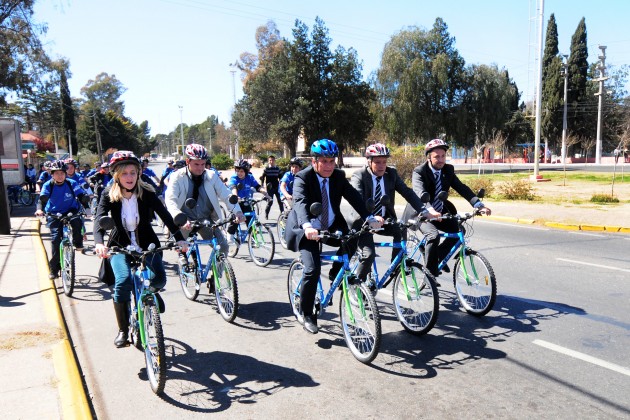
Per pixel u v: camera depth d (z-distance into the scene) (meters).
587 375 3.93
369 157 5.30
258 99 40.06
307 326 4.69
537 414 3.37
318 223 4.68
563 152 46.94
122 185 4.10
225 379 4.02
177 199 5.75
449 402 3.56
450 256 5.61
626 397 3.57
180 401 3.68
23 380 3.86
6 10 25.42
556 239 10.23
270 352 4.56
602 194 16.42
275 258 8.92
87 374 4.18
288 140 40.78
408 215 5.93
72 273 6.45
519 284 6.66
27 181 25.25
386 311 5.62
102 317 5.69
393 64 37.81
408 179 25.64
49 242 11.12
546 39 55.53
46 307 5.73
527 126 59.62
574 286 6.52
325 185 4.68
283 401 3.64
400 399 3.62
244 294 6.55
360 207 4.69
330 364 4.27
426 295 4.72
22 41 26.16
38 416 3.34
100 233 4.08
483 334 4.85
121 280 4.07
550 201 16.62
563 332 4.86
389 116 39.00
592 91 57.78
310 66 39.78
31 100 53.00
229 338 4.93
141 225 4.28
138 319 4.08
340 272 4.53
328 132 40.06
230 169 60.78
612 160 54.56
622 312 5.43
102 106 106.06
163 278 4.21
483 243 9.84
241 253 9.49
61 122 71.88
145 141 110.19
